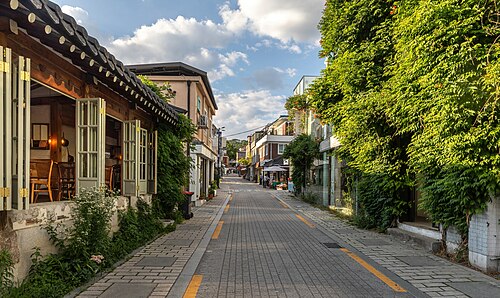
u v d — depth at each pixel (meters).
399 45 7.80
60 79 5.41
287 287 5.23
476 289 5.15
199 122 21.39
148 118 10.02
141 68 20.53
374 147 9.77
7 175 3.95
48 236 4.97
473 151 5.93
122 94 7.44
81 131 6.07
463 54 5.90
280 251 7.68
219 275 5.83
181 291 4.98
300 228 11.07
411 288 5.19
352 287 5.23
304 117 25.20
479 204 6.07
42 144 8.85
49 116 8.91
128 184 8.35
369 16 10.17
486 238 6.00
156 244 8.16
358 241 8.84
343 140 11.21
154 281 5.39
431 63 6.54
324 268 6.28
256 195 28.11
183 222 12.08
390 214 9.98
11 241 4.21
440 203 7.14
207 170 24.75
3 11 3.69
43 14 3.78
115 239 7.06
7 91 3.97
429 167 7.14
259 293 4.96
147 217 9.17
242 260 6.86
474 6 5.91
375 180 10.14
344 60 10.59
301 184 24.39
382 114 9.19
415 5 7.34
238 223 12.17
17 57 4.15
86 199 5.49
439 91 6.29
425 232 8.53
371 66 10.07
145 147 9.20
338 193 16.00
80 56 4.85
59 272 4.80
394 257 7.10
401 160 9.56
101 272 5.62
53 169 7.18
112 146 11.15
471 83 5.80
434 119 6.46
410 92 7.38
